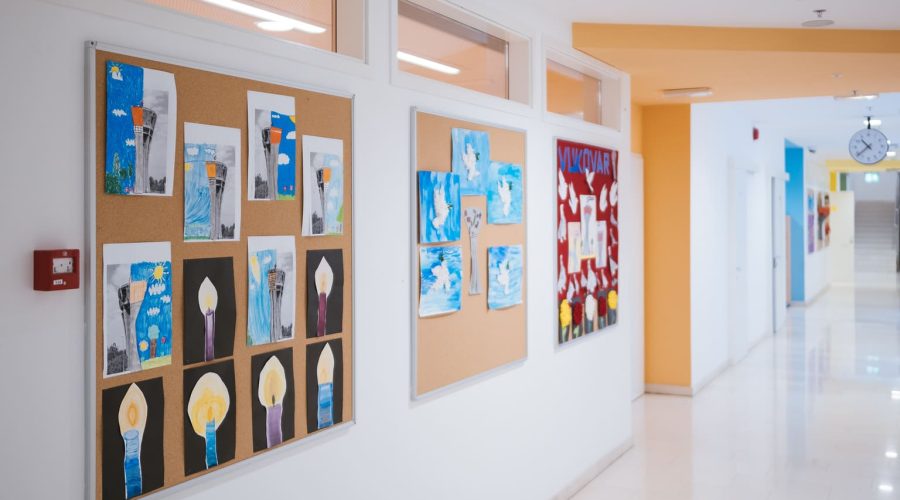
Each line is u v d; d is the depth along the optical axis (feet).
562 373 16.15
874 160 33.27
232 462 8.33
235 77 8.24
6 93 6.23
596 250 17.76
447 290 12.03
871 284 69.97
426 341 11.60
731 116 31.71
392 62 10.84
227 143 8.15
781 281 42.78
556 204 15.58
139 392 7.29
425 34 12.34
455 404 12.42
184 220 7.70
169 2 8.02
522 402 14.52
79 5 6.72
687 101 24.93
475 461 12.98
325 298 9.63
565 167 15.98
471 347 12.74
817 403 24.80
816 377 29.04
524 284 14.42
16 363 6.34
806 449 19.70
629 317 20.02
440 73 12.72
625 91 19.57
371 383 10.54
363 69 10.28
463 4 12.41
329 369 9.73
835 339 38.01
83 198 6.79
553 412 15.75
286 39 9.62
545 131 15.33
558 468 15.96
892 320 44.45
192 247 7.80
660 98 24.14
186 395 7.77
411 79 11.25
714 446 20.10
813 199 57.21
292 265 9.09
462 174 12.40
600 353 18.21
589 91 18.75
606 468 18.40
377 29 10.57
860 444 20.10
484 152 13.03
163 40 7.50
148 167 7.30
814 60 18.07
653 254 26.50
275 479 8.96
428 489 11.74
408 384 11.30
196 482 7.89
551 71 16.70
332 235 9.73
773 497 16.20
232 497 8.40
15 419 6.35
